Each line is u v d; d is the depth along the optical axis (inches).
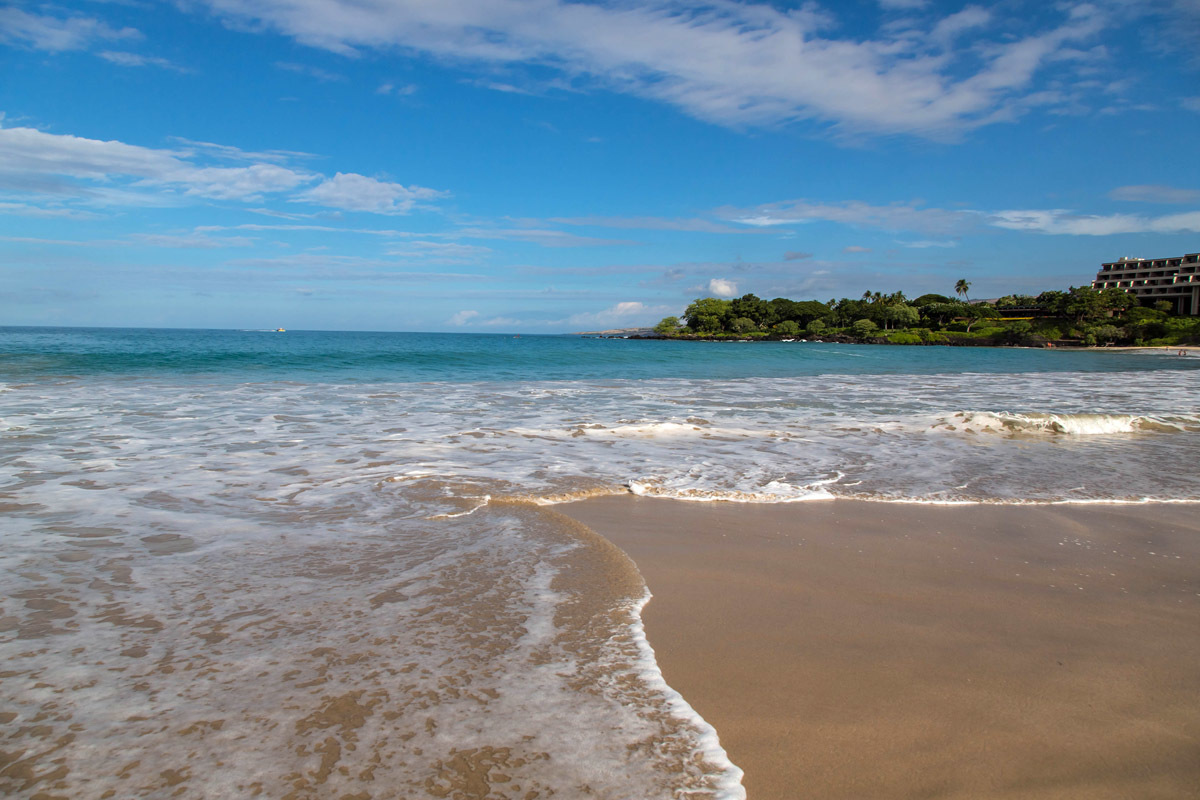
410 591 129.0
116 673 94.4
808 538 179.0
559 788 73.5
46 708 85.1
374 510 187.2
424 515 183.5
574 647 108.3
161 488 205.9
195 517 175.9
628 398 522.3
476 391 559.8
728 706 93.6
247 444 288.0
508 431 341.1
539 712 88.3
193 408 400.2
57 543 150.9
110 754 76.6
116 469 231.0
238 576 134.0
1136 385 762.8
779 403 501.4
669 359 1261.1
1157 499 228.4
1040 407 498.9
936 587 145.4
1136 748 87.7
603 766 77.8
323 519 177.2
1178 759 85.6
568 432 343.0
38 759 75.2
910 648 115.3
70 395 447.2
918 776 80.4
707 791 74.8
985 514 207.2
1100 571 157.9
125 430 315.3
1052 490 238.5
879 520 198.4
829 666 107.6
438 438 315.3
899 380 794.2
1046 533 188.2
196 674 94.8
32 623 109.6
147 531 162.2
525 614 120.6
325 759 76.7
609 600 129.5
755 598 135.8
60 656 98.8
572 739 82.7
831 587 143.6
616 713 89.4
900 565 159.2
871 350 2568.9
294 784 72.4
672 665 105.1
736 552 165.5
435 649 105.1
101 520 170.2
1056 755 85.7
